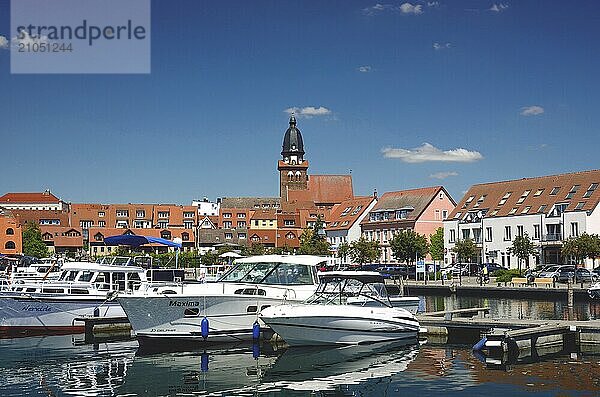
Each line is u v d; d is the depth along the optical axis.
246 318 34.94
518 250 84.19
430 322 35.50
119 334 38.22
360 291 34.38
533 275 69.69
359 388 24.83
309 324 32.22
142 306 33.34
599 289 53.81
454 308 51.66
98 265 41.84
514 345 30.33
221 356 31.22
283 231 141.88
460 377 25.84
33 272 57.22
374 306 34.19
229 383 25.88
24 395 24.02
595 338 31.78
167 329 33.59
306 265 37.12
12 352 32.34
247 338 34.91
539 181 94.25
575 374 25.91
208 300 34.06
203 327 33.72
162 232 139.38
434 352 31.23
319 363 29.31
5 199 188.38
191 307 33.84
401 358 29.94
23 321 38.12
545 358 29.14
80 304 39.16
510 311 48.12
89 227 141.62
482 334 34.22
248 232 141.75
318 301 34.16
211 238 139.50
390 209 115.62
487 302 56.94
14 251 115.69
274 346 33.72
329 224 130.25
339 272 34.81
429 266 84.75
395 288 67.38
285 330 32.28
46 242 134.88
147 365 29.17
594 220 83.12
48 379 26.41
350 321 32.56
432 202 110.94
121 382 25.97
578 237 75.69
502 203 95.88
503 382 24.88
